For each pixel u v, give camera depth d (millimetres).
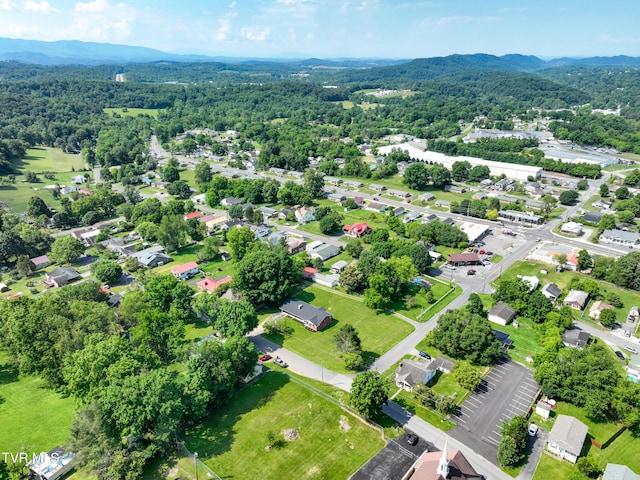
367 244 159625
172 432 68250
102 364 76812
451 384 86625
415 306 117188
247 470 66562
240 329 95562
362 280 124250
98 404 66750
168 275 119875
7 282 139000
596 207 194000
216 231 181125
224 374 78250
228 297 120688
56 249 152000
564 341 98812
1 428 76250
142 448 68188
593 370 81312
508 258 146125
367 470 66250
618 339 101375
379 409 79125
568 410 79375
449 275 135250
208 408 78875
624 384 77312
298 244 158000
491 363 93000
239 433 73750
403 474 65375
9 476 62594
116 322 102438
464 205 189125
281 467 67125
